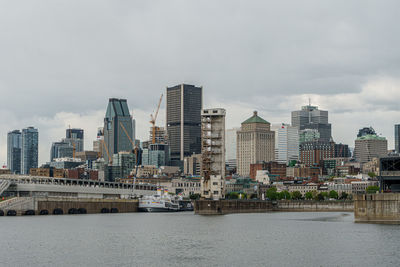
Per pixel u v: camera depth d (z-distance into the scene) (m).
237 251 156.75
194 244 173.00
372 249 156.25
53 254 153.00
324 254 149.38
